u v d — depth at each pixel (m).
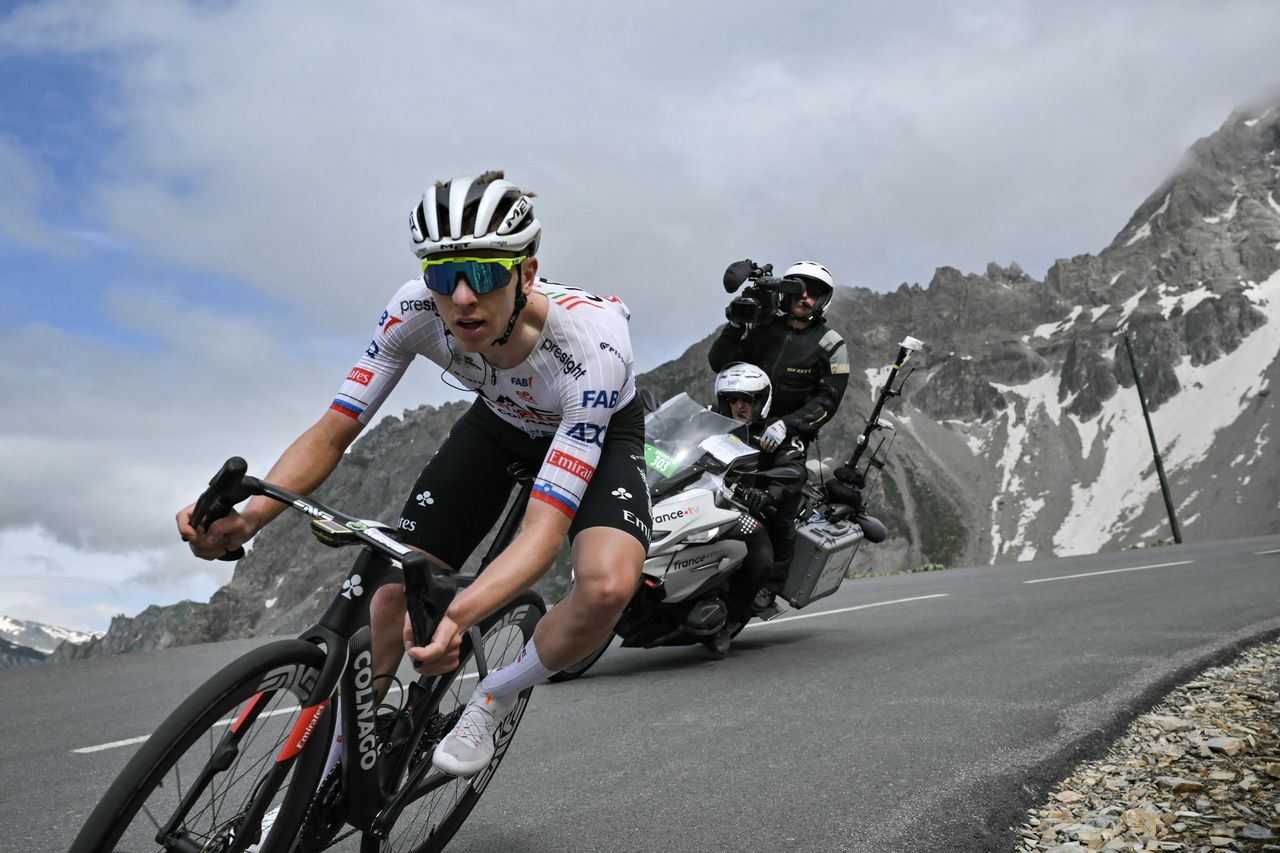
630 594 2.56
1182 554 14.61
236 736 2.10
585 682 6.05
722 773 4.00
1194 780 3.77
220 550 2.40
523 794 3.75
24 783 4.18
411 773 2.67
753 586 6.82
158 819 1.97
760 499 6.64
